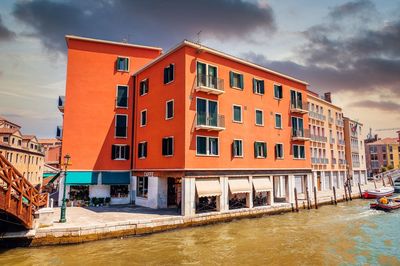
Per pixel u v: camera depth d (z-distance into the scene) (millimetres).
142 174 25375
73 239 15133
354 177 52938
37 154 46406
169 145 22328
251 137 25438
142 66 28719
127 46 28688
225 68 24297
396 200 31578
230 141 23578
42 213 15305
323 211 27719
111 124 27328
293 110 30250
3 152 34906
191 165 20641
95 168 26328
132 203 26625
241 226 20219
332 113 48625
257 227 19984
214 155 22141
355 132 55312
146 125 25750
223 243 15867
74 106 26516
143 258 13250
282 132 28828
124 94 28016
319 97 47938
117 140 27266
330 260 13367
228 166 23016
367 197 38406
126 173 27094
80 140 26266
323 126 44781
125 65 28391
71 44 27094
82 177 25578
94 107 27031
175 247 14969
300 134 30703
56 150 56594
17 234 14367
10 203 13203
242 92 25344
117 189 27125
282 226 20453
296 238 17172
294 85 31438
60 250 14133
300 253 14328
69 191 25672
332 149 46531
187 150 20641
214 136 22453
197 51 22344
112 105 27547
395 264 12914
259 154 25984
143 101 26656
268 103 27828
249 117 25594
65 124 26078
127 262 12695
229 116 23891
